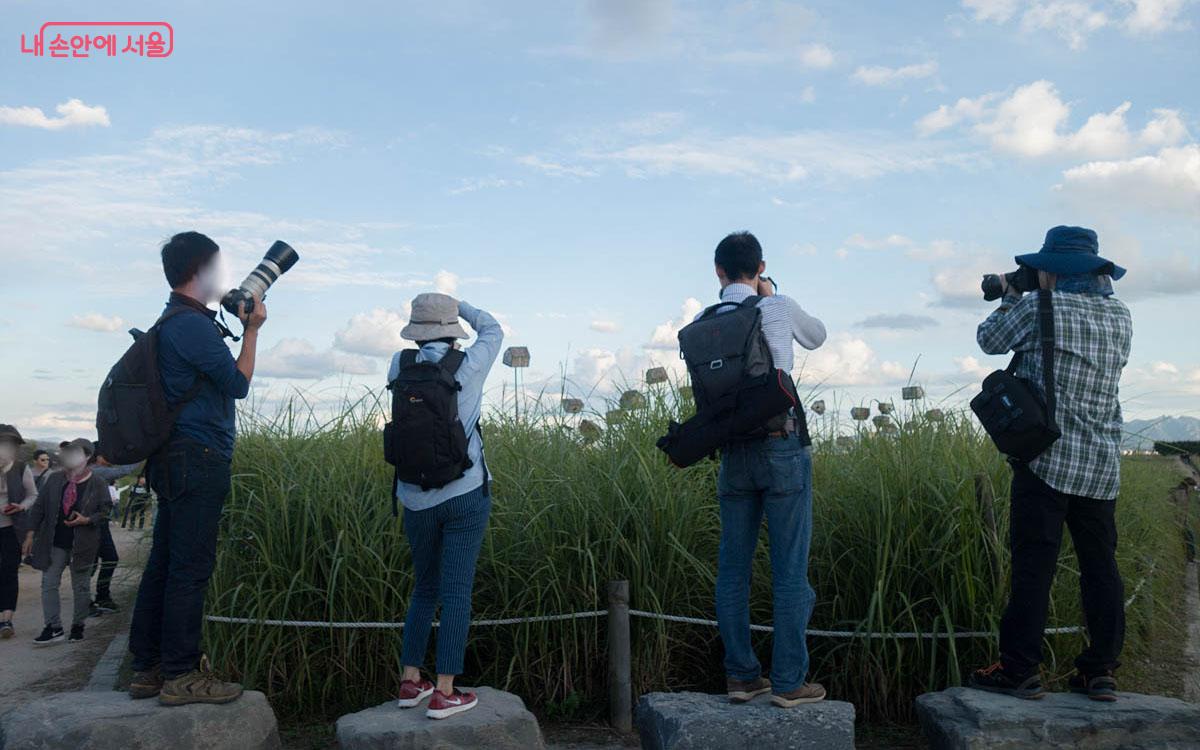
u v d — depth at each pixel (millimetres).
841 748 3781
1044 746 3908
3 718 3832
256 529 4988
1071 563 5094
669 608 5070
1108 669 4191
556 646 5004
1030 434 4078
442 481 3877
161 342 3887
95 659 6820
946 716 4145
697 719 3824
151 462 3934
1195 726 3953
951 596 4891
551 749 4500
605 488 5219
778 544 3914
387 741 3717
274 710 4918
